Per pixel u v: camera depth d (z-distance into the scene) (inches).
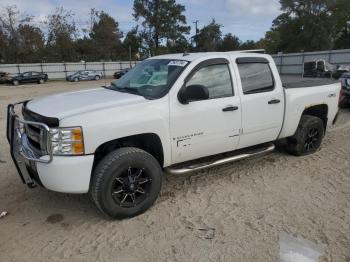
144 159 154.4
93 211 165.5
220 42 3494.1
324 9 2422.5
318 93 230.8
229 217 157.9
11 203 174.2
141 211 159.8
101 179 145.5
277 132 211.8
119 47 3149.6
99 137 142.9
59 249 136.2
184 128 167.3
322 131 242.4
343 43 2775.6
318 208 165.6
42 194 183.6
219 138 181.9
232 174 208.7
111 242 140.1
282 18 2556.6
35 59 2465.6
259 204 170.1
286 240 139.4
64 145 138.2
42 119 143.2
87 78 1702.8
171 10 3302.2
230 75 183.9
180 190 187.0
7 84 1470.2
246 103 188.2
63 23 2625.5
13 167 224.7
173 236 143.5
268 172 211.3
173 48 3378.4
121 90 181.5
